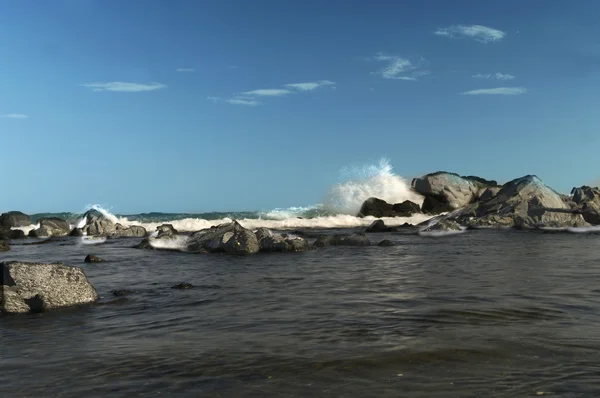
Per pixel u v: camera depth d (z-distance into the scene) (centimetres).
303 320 835
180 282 1291
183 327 817
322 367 594
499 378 547
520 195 3628
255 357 638
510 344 671
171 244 2270
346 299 1011
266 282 1259
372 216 4669
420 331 747
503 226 3369
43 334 795
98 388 547
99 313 943
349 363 605
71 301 1013
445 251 1966
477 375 558
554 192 3731
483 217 3509
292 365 603
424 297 1012
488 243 2302
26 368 622
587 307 900
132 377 579
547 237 2612
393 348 662
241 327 801
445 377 554
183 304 1009
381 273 1378
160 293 1138
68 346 721
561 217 3334
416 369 581
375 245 2244
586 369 571
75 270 1051
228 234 2086
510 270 1394
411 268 1473
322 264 1605
